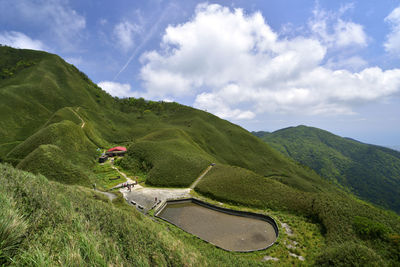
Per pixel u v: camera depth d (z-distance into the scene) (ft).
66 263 12.28
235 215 110.22
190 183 167.02
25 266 10.93
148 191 145.48
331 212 95.35
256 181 147.33
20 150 179.11
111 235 26.76
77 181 129.80
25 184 23.22
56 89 410.72
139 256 24.80
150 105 620.90
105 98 556.10
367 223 78.54
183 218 105.29
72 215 21.77
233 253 72.23
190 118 503.20
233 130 460.14
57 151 156.66
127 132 401.49
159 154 215.72
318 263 62.08
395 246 64.08
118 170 196.03
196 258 40.60
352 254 56.80
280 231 88.38
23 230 13.64
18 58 505.66
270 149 417.08
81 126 277.64
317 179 349.20
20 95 332.19
